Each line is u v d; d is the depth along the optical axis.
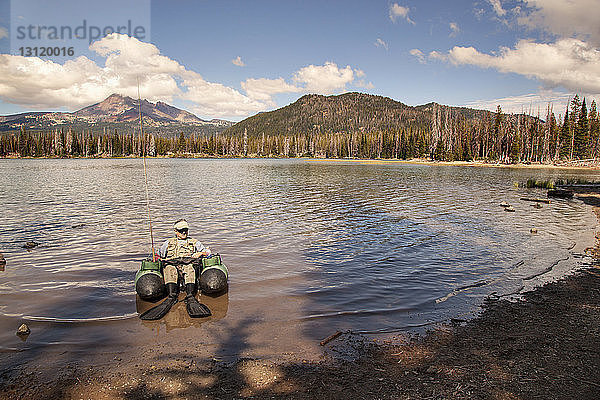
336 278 9.20
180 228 8.45
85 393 4.59
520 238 13.72
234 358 5.46
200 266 8.50
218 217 17.62
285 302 7.69
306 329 6.46
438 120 142.25
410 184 38.09
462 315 7.08
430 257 11.13
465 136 123.12
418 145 136.88
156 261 8.42
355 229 15.12
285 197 25.95
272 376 4.96
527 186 35.59
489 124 115.75
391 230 14.97
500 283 8.92
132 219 17.00
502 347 5.78
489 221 17.20
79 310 7.23
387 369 5.15
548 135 104.25
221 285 7.95
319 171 63.59
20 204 21.73
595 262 10.68
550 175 59.69
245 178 44.88
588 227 16.02
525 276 9.44
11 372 5.09
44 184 34.88
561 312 7.18
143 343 5.93
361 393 4.57
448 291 8.38
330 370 5.12
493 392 4.55
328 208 20.91
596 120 108.25
